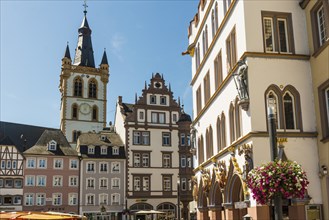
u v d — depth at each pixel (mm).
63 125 102375
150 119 78125
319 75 20922
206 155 31406
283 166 13500
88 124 104688
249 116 20703
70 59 106438
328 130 20281
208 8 31375
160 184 76000
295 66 21688
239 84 21391
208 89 31719
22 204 69562
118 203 73938
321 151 20422
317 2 21203
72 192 72688
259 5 22203
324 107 20609
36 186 71000
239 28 22766
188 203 76250
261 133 20203
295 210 19703
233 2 23859
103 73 109062
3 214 13883
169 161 77438
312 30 21656
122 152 76625
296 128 21109
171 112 79562
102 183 74188
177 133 78938
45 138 76000
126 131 76438
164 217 74688
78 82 106438
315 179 20344
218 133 28109
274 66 21438
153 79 79938
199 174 34500
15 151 71000
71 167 73688
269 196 13453
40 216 13477
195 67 36938
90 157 74562
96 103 106875
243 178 20688
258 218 19234
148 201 74750
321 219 19844
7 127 85062
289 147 20484
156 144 77438
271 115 13719
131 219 73125
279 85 21219
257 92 20906
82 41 115688
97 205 73188
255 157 19906
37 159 72188
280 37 22281
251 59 21281
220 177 25453
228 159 24922
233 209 24156
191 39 38781
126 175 75062
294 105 21375
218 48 28031
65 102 103688
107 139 78688
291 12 22484
